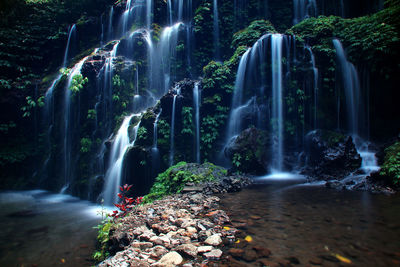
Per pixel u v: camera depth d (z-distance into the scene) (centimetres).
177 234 353
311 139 952
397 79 943
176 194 647
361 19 1088
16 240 563
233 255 275
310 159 946
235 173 859
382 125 1001
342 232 322
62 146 1319
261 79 1093
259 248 287
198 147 1059
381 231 320
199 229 368
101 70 1263
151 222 413
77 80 1227
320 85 1051
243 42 1253
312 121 1041
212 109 1102
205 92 1118
